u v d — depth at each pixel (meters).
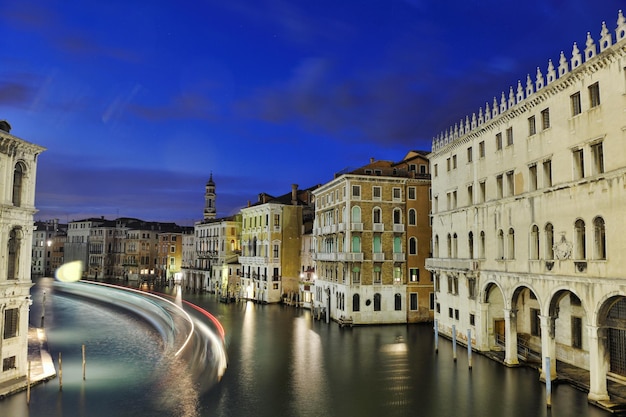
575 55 24.80
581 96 24.25
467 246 35.25
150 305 61.88
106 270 117.75
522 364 29.97
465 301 35.69
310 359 32.47
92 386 26.30
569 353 29.56
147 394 24.98
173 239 113.75
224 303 68.31
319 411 22.52
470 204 35.44
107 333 45.38
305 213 70.62
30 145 25.48
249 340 39.31
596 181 22.91
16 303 25.45
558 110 25.98
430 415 21.91
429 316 48.03
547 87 26.47
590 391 23.25
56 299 75.25
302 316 54.34
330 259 50.06
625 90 21.53
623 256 21.20
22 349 25.94
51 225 143.00
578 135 24.41
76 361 32.78
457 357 32.72
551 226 26.41
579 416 21.44
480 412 22.17
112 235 119.31
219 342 38.47
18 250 25.50
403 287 47.78
